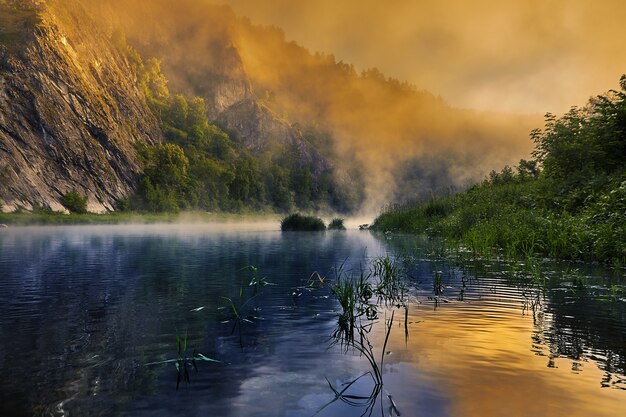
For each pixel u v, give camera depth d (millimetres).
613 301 6043
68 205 60656
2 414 2584
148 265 10195
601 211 12562
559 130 18797
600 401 2729
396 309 5621
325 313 5391
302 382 3090
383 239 20422
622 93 17078
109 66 101750
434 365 3428
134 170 82562
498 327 4633
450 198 27641
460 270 9352
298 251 14031
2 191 52125
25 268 9602
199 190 97500
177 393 2906
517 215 16172
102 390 2959
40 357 3666
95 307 5629
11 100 61656
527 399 2750
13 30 70250
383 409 2617
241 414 2574
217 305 5789
